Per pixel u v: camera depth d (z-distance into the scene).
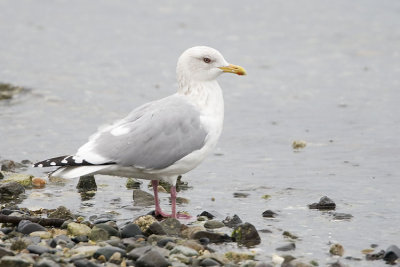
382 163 15.05
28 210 12.02
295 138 17.14
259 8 31.33
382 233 11.07
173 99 11.66
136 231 10.63
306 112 19.25
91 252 9.74
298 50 25.66
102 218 11.47
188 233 10.76
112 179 14.28
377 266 9.69
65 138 17.11
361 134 17.22
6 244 10.15
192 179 14.25
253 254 9.98
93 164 10.88
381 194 13.09
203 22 29.39
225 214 12.06
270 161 15.43
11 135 17.28
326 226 11.41
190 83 11.88
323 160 15.40
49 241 10.29
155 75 22.84
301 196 13.10
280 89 21.41
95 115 19.06
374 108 19.38
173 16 30.34
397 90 20.95
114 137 11.13
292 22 29.14
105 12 30.98
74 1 32.69
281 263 9.77
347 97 20.45
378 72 22.92
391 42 26.28
